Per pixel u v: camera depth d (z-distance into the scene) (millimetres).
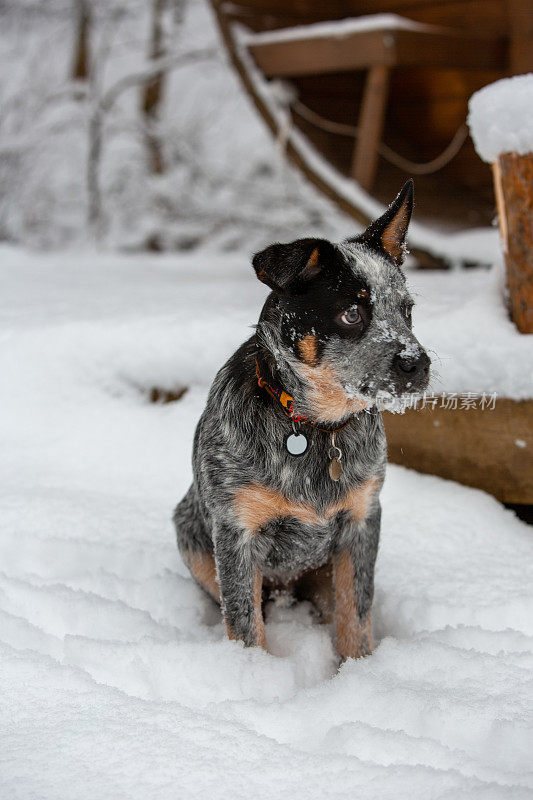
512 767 2174
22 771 1975
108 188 16125
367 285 2693
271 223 15016
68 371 4625
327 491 2867
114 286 6691
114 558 3520
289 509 2869
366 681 2512
